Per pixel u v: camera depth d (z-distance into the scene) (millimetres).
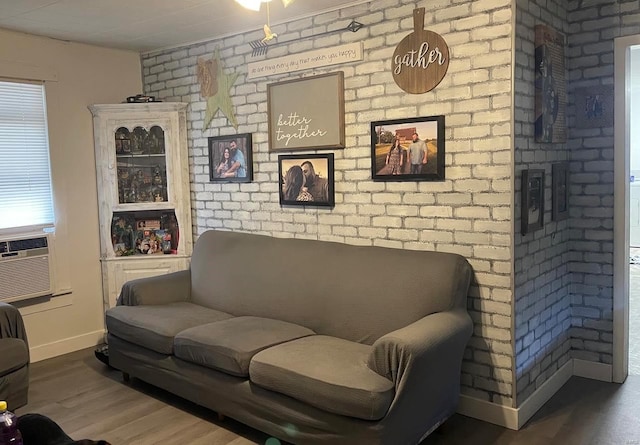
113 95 4730
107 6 3514
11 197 4141
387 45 3352
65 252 4426
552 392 3416
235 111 4250
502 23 2895
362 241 3598
